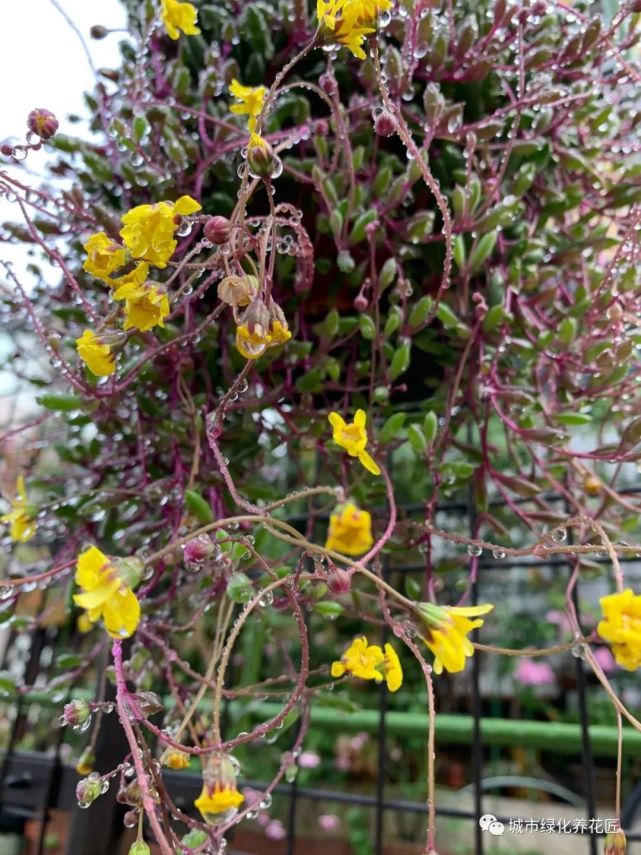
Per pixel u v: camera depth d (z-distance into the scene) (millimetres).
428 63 227
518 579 684
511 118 256
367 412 232
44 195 205
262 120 175
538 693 679
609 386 234
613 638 124
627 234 227
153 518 256
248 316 142
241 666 529
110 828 266
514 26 250
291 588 158
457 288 240
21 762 327
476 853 230
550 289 247
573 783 623
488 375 233
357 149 224
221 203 243
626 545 156
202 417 231
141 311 152
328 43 159
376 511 247
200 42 263
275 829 613
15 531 224
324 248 250
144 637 235
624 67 234
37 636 406
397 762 677
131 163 234
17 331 307
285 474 366
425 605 140
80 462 258
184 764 169
